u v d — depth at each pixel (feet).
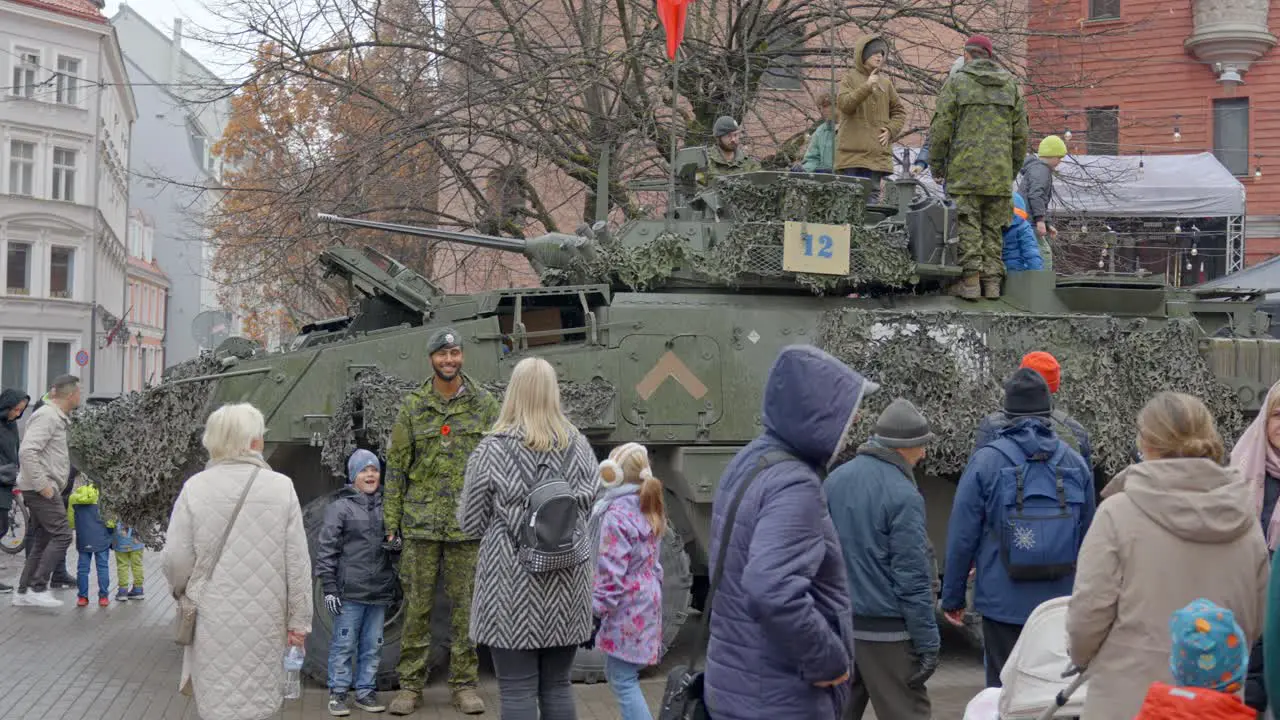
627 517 24.23
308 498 34.81
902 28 76.43
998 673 23.63
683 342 33.53
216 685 20.94
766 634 14.70
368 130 63.16
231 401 32.01
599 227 35.17
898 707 22.09
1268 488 20.54
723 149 41.68
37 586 44.83
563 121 63.98
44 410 44.09
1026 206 44.55
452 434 30.01
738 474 15.47
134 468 31.83
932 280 37.35
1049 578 22.90
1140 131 97.25
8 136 146.82
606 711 29.81
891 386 33.32
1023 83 67.05
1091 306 37.04
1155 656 15.87
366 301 37.27
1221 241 90.84
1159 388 34.96
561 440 21.93
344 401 31.45
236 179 76.74
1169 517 15.96
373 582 29.76
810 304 35.68
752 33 63.36
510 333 34.91
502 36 64.59
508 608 21.11
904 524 21.88
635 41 63.26
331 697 29.55
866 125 40.24
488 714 29.89
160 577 53.31
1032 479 23.00
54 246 153.17
